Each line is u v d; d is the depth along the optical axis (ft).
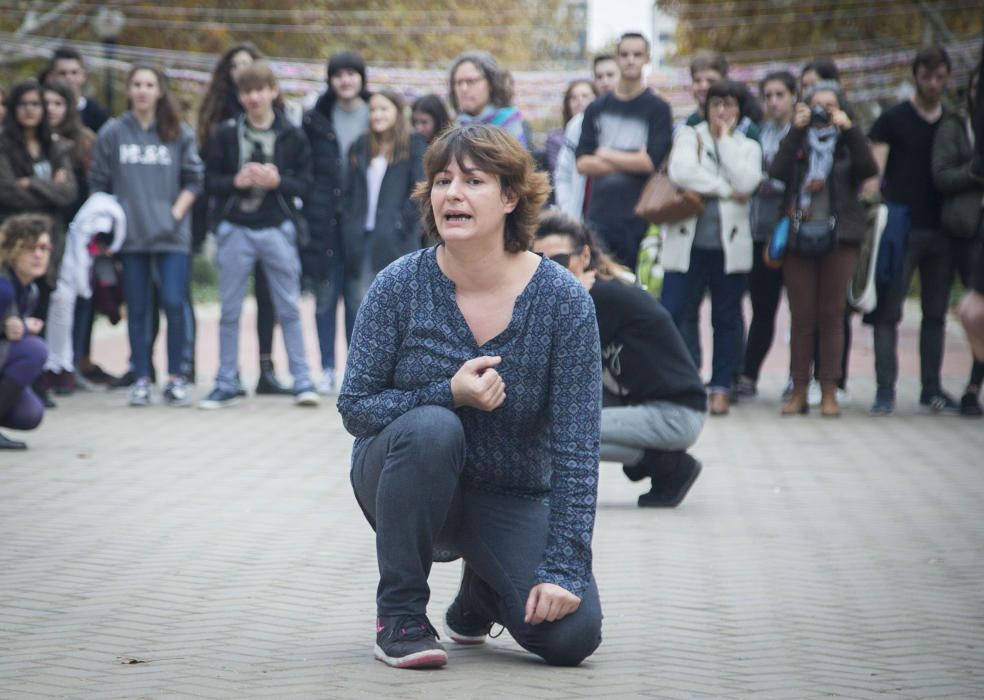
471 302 12.77
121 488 22.70
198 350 49.96
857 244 31.42
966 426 30.83
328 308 35.55
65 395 35.78
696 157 31.55
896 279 32.30
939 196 32.53
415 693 11.89
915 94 32.89
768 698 12.02
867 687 12.42
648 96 32.91
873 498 22.49
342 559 17.74
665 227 32.12
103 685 12.10
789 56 77.71
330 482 23.57
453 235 12.38
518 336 12.68
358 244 34.22
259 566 17.26
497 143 12.41
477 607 13.62
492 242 12.60
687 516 20.86
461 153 12.37
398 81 63.26
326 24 91.45
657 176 32.30
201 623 14.46
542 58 127.03
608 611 15.25
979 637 14.32
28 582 16.26
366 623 14.56
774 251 31.58
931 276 33.06
